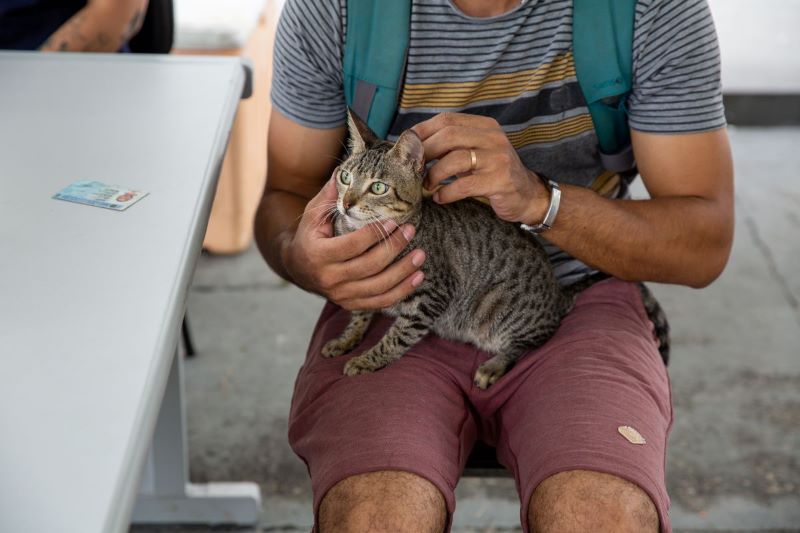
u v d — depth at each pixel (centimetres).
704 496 239
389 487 127
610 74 154
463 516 235
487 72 156
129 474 89
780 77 446
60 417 95
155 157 153
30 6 214
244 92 198
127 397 99
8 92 176
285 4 162
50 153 153
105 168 148
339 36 156
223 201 329
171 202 139
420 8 153
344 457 133
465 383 156
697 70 154
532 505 130
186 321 281
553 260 178
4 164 148
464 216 171
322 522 127
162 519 229
